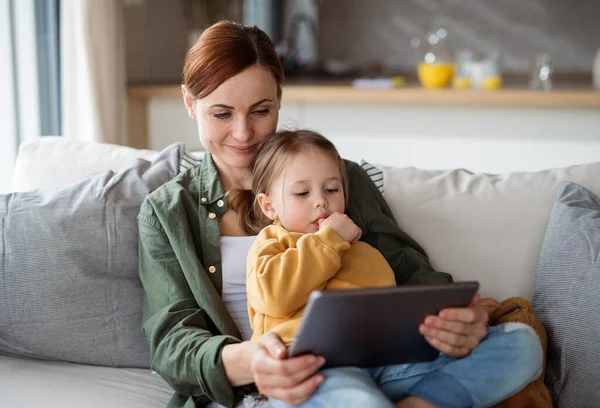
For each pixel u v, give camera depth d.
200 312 1.47
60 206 1.62
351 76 4.08
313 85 3.39
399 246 1.62
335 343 1.18
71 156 1.84
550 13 4.24
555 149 3.16
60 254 1.58
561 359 1.43
